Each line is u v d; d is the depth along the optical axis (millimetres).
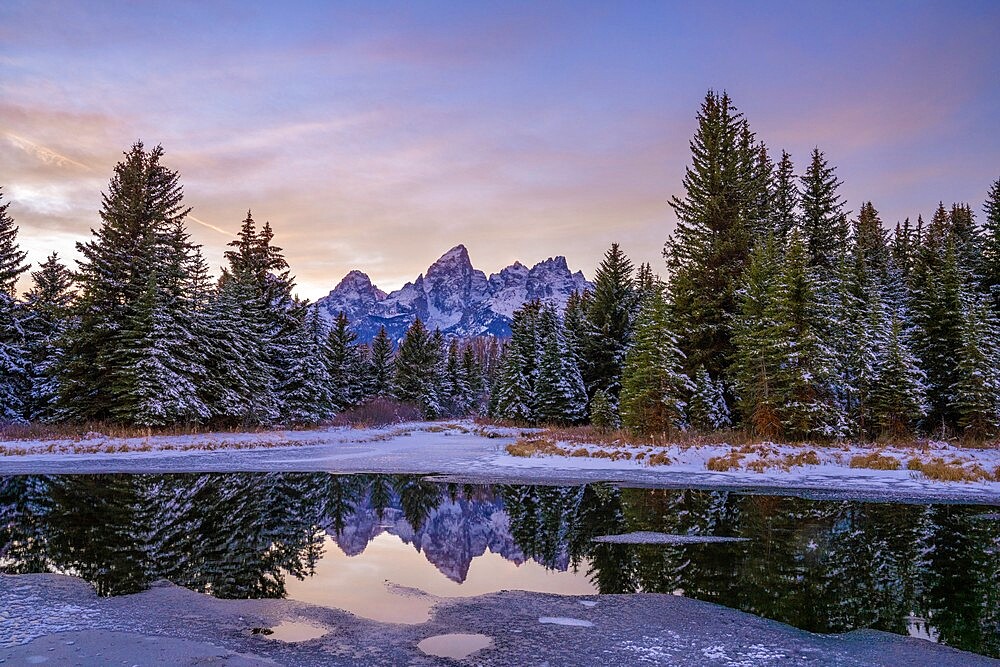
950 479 18766
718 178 37969
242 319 43219
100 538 11602
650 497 16688
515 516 14234
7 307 41281
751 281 31312
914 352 35812
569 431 40500
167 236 38594
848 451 23531
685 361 34781
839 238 44219
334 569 9625
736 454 22875
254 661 5738
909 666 5805
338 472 22484
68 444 28219
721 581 8797
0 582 8492
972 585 8562
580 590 8453
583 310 64625
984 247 44000
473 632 6695
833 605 7711
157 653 5895
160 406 33094
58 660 5676
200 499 16312
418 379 84312
